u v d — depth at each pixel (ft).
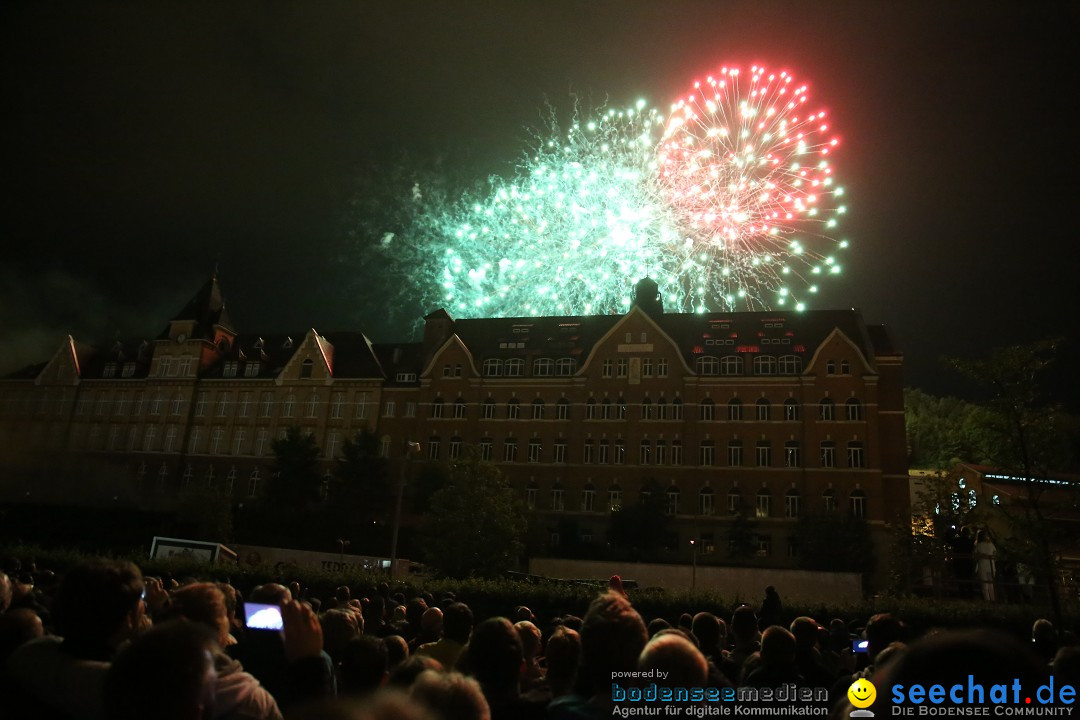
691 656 16.65
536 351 249.55
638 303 252.42
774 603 73.00
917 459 326.65
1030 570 91.66
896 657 11.60
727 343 235.61
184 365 280.31
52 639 17.17
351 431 257.75
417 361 268.21
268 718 18.25
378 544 214.69
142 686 11.48
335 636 27.58
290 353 283.59
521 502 180.45
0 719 16.14
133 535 212.02
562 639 24.58
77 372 290.56
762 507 214.90
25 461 282.36
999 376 89.15
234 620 28.45
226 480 263.90
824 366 220.43
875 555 198.70
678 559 213.25
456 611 30.50
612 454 230.07
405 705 8.83
